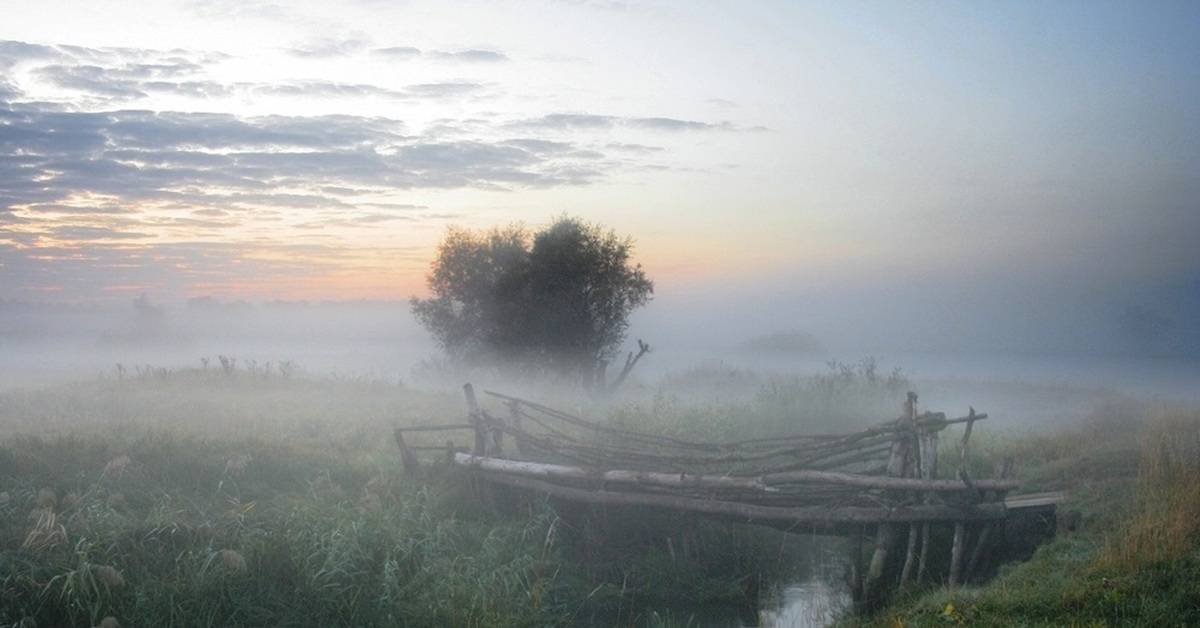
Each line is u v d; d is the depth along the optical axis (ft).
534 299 110.93
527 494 45.96
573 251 111.45
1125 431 54.60
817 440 42.75
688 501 41.27
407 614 33.76
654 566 42.47
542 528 43.80
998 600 30.19
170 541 35.81
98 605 30.12
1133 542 31.48
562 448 47.96
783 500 40.24
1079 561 32.32
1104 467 43.57
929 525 37.52
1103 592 29.19
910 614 31.83
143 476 43.70
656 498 41.83
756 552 45.47
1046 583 30.96
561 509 45.68
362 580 35.32
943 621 29.71
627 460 45.91
